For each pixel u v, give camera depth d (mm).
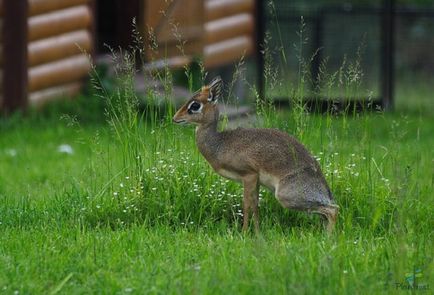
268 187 12172
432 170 15180
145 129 13539
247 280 9695
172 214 12633
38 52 21469
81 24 22297
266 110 14203
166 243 11453
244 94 25812
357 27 27672
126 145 13383
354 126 15352
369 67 27641
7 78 21141
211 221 12531
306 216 12664
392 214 12148
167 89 13484
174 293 9508
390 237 11672
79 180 14500
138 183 12961
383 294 9477
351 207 12703
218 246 11133
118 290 9781
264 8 27375
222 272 10016
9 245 11266
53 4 21672
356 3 35219
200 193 12852
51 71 21750
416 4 36031
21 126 20484
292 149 12000
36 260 10609
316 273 9758
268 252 10664
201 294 9336
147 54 22406
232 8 25281
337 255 10594
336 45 27641
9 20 21031
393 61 25312
